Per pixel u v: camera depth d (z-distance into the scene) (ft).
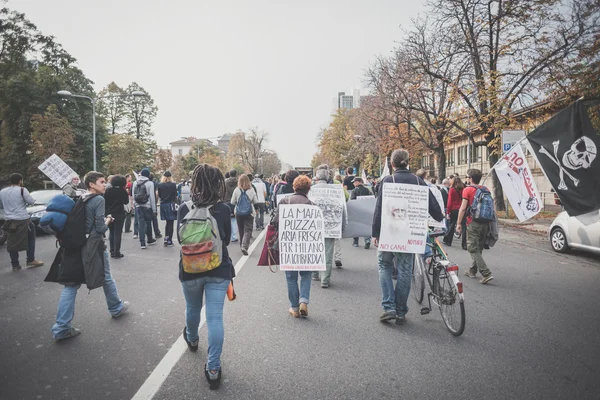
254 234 43.62
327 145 189.98
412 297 19.04
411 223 14.94
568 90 52.37
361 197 26.71
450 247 33.42
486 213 20.90
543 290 19.90
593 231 27.53
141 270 24.64
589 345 12.98
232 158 294.25
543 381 10.61
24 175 112.27
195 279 10.62
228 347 12.83
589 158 24.97
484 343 13.19
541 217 58.08
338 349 12.70
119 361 11.80
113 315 15.71
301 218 16.20
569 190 25.53
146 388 10.23
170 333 14.06
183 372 11.09
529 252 31.12
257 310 16.67
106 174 132.46
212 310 10.53
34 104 114.52
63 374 11.03
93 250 13.79
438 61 62.75
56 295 19.27
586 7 49.67
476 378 10.77
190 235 10.35
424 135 96.58
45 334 14.06
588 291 19.67
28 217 25.35
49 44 124.36
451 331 14.10
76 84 129.08
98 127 137.49
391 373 11.06
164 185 34.04
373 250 32.50
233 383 10.48
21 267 26.03
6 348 12.82
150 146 180.04
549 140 26.13
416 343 13.20
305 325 14.89
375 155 143.13
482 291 19.74
